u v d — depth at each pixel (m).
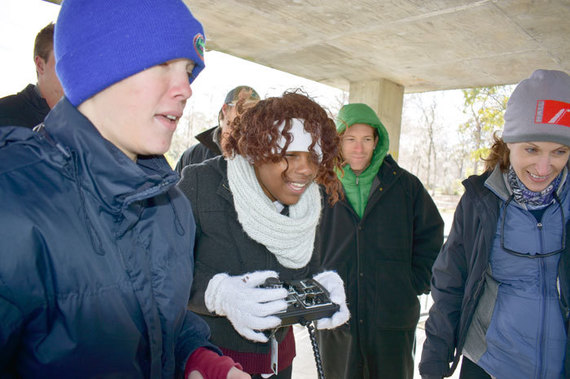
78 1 0.68
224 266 1.31
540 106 1.41
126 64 0.66
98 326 0.68
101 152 0.68
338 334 2.22
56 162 0.65
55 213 0.63
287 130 1.12
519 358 1.52
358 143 2.20
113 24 0.66
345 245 2.20
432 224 2.30
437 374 1.69
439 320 1.74
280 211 1.35
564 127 1.38
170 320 0.84
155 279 0.82
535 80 1.46
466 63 4.51
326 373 2.29
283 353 1.43
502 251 1.57
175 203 0.95
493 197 1.59
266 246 1.28
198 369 0.93
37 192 0.63
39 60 1.68
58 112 0.70
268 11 3.55
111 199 0.70
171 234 0.89
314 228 1.38
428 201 2.33
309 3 3.33
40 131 0.73
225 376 0.89
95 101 0.71
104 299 0.69
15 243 0.58
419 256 2.30
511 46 3.90
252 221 1.24
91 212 0.69
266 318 1.09
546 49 3.90
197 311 1.31
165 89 0.72
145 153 0.74
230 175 1.28
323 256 2.26
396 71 5.02
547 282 1.51
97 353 0.69
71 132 0.68
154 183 0.73
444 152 21.98
